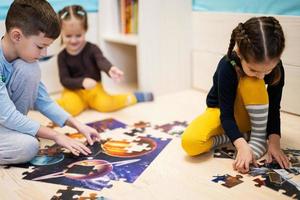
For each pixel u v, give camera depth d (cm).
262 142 113
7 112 110
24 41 109
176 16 176
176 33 179
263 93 110
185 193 94
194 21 177
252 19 101
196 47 180
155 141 127
